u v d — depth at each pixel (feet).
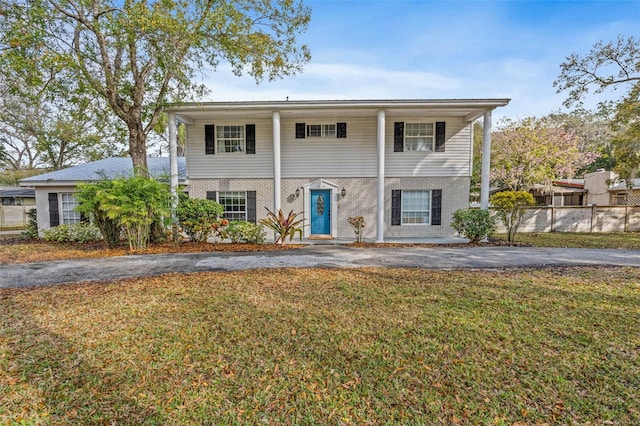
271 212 36.99
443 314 13.97
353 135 39.86
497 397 8.43
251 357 10.43
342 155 39.96
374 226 40.34
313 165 40.16
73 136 77.61
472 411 7.89
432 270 21.99
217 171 40.27
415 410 7.94
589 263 24.08
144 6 27.40
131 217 29.19
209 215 33.83
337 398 8.41
